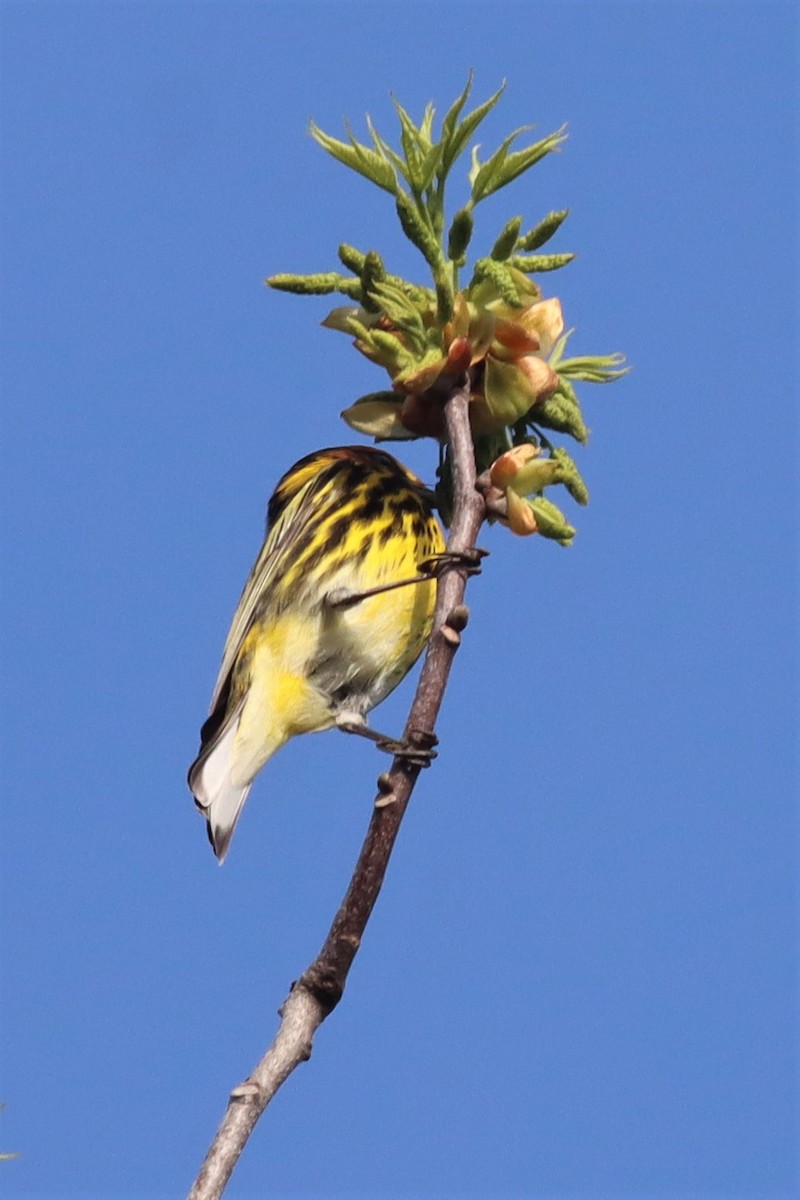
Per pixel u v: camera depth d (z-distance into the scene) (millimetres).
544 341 10148
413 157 9805
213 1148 7570
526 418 10250
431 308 10047
